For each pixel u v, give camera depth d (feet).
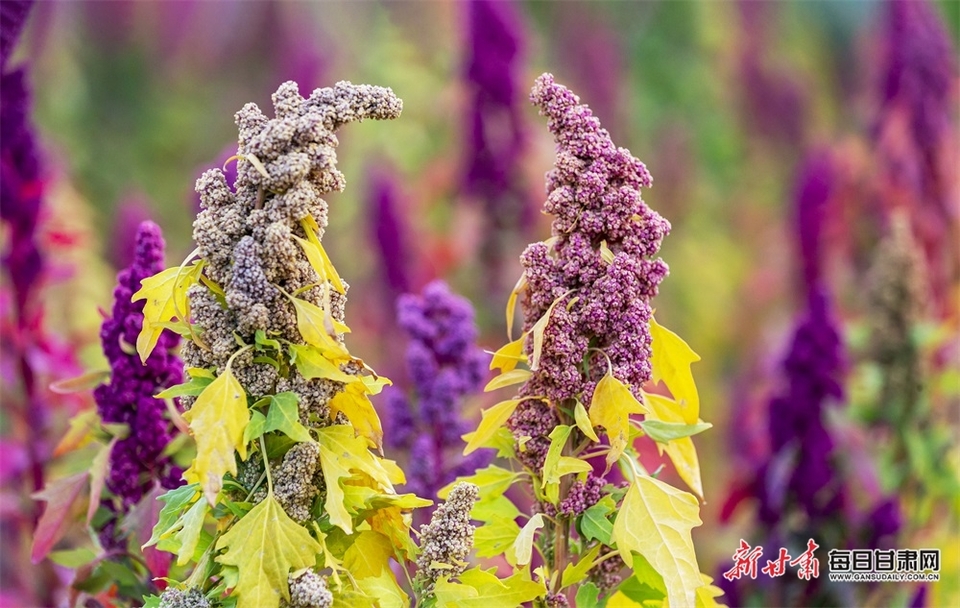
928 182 13.96
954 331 12.00
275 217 7.47
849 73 23.85
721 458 15.02
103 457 8.40
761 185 22.26
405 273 13.97
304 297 7.54
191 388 7.49
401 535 7.69
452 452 8.96
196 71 22.65
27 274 9.55
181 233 20.22
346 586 7.67
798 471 9.70
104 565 8.35
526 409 7.84
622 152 7.79
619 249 7.79
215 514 7.63
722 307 19.44
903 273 11.36
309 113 7.47
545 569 7.88
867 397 11.46
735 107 23.07
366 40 21.56
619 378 7.72
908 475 11.19
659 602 7.96
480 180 13.89
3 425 10.87
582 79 20.07
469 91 13.97
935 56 14.08
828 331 9.73
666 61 23.72
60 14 21.25
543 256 7.76
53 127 20.72
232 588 7.55
